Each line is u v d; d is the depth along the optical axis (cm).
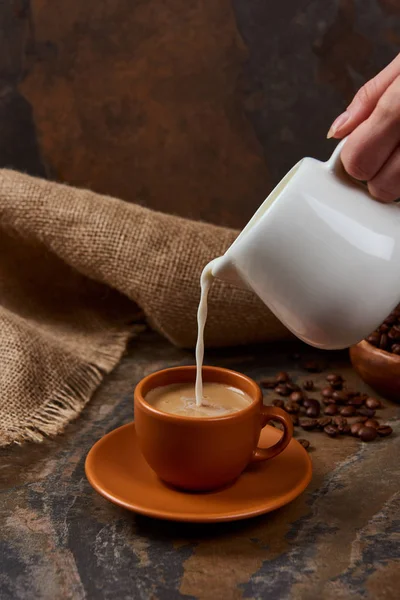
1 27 117
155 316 103
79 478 82
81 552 74
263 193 122
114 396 96
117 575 72
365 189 75
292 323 75
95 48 118
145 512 74
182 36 117
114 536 76
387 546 74
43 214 103
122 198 123
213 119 120
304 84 118
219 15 116
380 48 115
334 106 118
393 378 91
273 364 104
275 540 75
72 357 96
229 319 103
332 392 95
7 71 119
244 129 120
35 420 89
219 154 121
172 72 119
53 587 71
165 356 106
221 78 119
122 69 119
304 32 116
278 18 116
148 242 102
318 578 71
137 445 83
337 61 116
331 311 73
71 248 103
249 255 72
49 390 93
